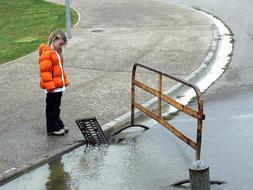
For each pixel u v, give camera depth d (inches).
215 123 370.9
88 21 783.1
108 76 488.4
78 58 562.9
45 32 723.4
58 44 335.3
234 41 626.2
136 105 360.5
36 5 973.2
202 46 593.0
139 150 329.7
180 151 326.0
